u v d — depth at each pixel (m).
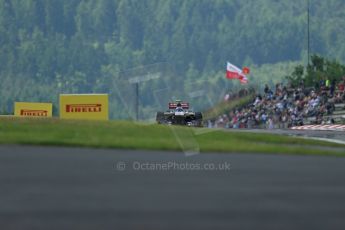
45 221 35.25
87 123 80.31
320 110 164.62
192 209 38.25
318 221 35.84
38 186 43.84
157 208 38.38
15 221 35.16
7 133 69.56
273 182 46.78
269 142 76.31
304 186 45.28
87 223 34.88
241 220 35.88
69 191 42.44
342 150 70.12
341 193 42.97
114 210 37.75
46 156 56.25
